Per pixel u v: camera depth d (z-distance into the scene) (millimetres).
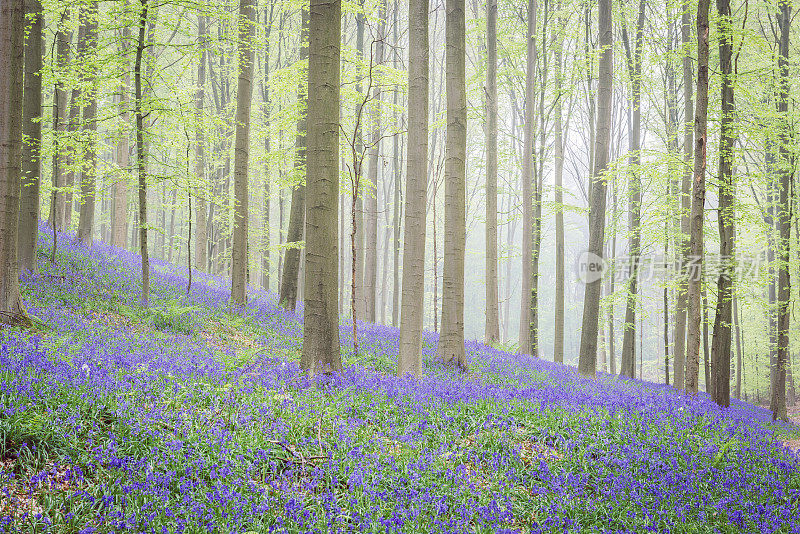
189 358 9289
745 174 14680
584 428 8352
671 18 18125
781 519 6395
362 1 16922
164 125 15273
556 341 25781
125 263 18438
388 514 5449
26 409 5797
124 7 12570
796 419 26578
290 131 18266
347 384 8773
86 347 8719
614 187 26125
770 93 20594
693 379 13211
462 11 13320
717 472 7547
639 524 6043
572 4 26578
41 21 13680
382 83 17328
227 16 13812
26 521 4551
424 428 7535
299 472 5969
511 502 5914
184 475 5477
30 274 12922
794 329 31406
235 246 16531
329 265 9352
